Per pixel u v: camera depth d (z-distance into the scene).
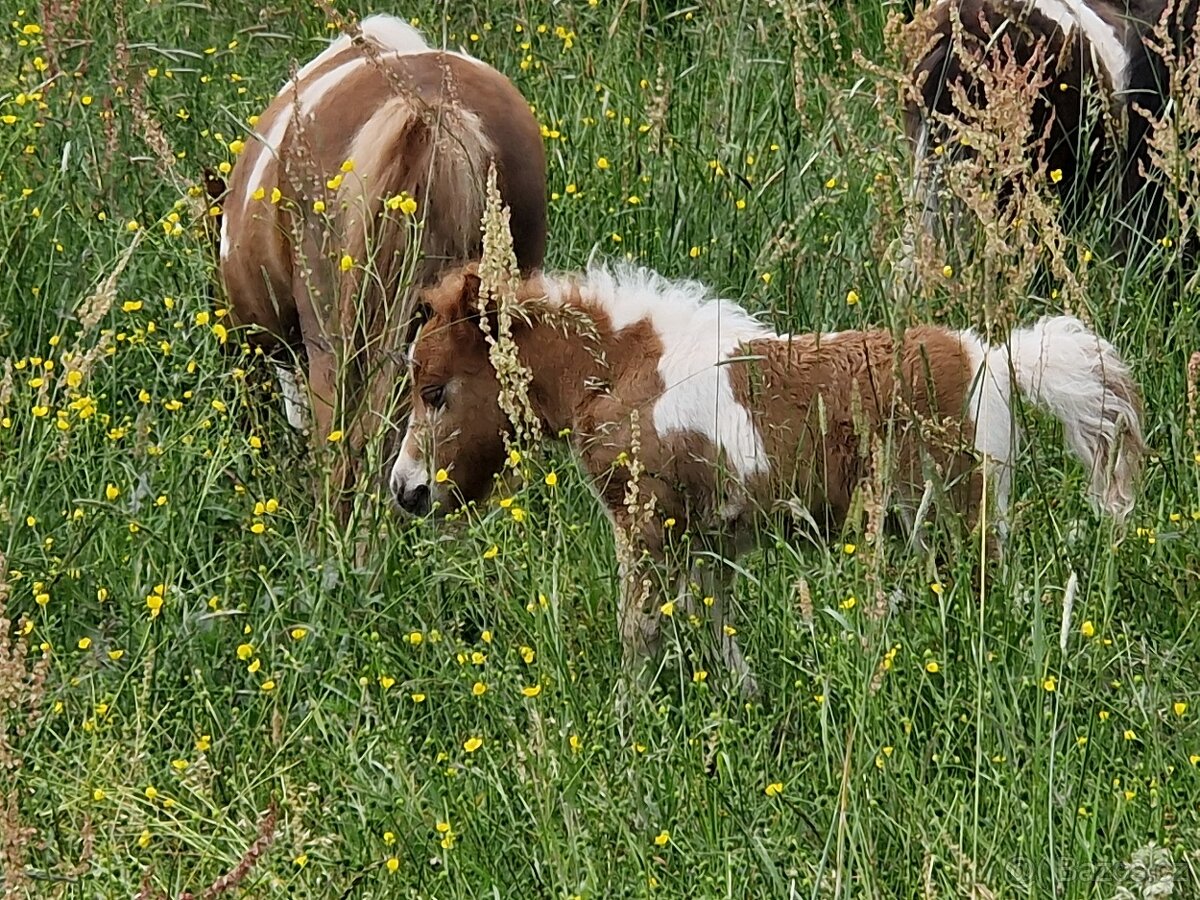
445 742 6.11
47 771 5.70
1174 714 5.88
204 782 5.68
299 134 7.39
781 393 6.64
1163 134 7.33
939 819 5.34
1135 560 6.62
